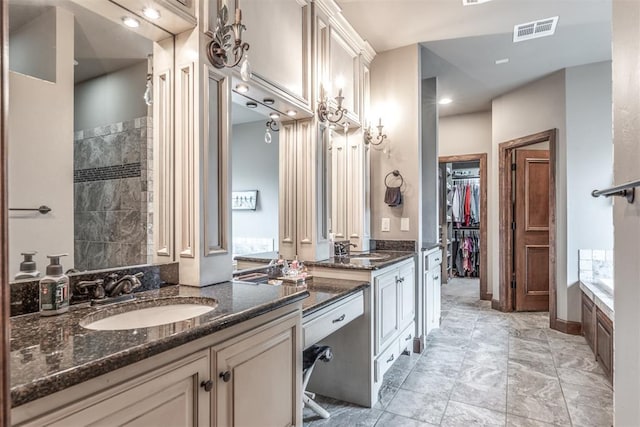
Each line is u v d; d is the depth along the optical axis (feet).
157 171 5.12
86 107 4.44
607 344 8.45
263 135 7.78
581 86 11.96
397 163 10.85
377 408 7.22
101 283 4.21
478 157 16.72
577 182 11.94
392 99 10.94
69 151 4.24
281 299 4.26
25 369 2.28
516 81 13.28
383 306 7.96
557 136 12.45
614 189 3.36
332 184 10.50
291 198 8.27
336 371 7.62
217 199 5.38
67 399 2.30
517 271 14.44
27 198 3.85
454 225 22.98
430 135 12.87
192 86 5.04
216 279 5.21
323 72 8.29
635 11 3.08
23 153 3.85
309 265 8.02
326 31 8.38
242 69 5.05
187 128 5.08
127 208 4.77
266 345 4.11
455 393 7.77
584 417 6.78
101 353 2.56
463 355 9.91
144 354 2.70
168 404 2.97
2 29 1.57
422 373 8.79
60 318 3.50
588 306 10.64
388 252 10.45
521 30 9.75
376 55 11.16
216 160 5.36
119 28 4.79
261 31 6.37
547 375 8.59
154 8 4.54
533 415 6.86
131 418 2.68
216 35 5.02
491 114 16.47
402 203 10.73
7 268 1.54
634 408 3.18
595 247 11.65
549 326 12.44
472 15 9.02
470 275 22.45
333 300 6.05
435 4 8.49
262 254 7.63
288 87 7.10
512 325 12.63
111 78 4.67
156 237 5.09
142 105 5.00
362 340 7.37
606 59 11.53
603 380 8.31
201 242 5.00
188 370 3.14
